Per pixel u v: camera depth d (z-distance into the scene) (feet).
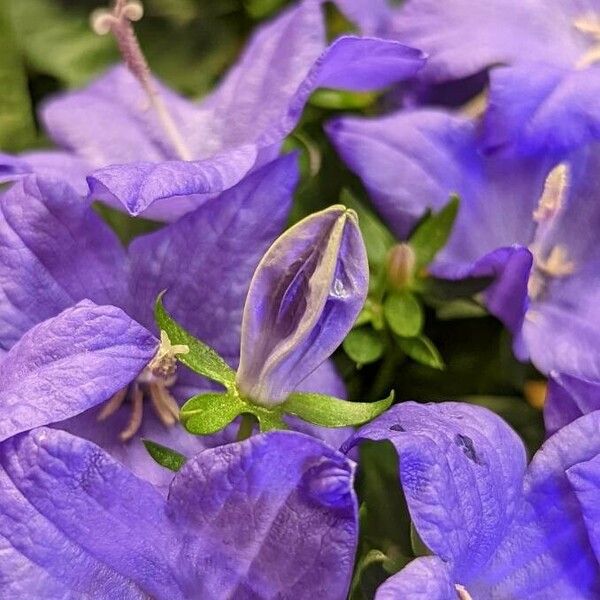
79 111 0.72
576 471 0.59
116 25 0.70
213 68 0.84
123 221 0.69
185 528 0.57
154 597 0.59
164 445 0.64
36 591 0.57
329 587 0.56
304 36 0.70
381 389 0.68
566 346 0.68
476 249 0.70
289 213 0.65
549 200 0.69
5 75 0.79
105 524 0.57
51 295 0.63
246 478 0.56
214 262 0.63
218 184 0.61
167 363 0.60
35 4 0.84
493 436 0.59
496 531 0.59
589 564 0.61
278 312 0.58
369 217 0.68
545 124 0.67
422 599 0.54
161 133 0.72
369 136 0.68
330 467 0.55
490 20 0.70
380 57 0.65
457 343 0.70
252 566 0.57
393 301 0.67
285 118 0.64
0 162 0.65
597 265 0.71
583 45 0.71
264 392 0.60
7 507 0.56
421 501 0.56
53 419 0.57
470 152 0.69
